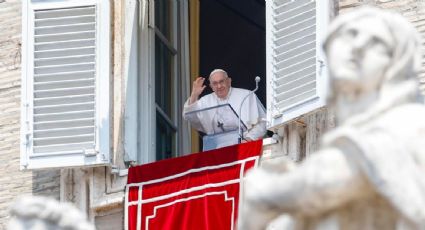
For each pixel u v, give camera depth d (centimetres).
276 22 3447
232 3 4041
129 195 3534
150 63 3669
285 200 1356
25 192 3656
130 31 3659
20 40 3775
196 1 3866
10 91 3759
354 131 1348
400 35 1384
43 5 3688
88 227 1406
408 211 1332
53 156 3594
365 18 1393
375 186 1338
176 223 3466
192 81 3788
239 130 3509
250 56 4047
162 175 3522
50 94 3644
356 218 1358
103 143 3578
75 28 3669
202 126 3562
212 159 3478
